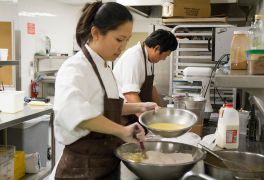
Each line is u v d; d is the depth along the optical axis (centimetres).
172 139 161
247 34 149
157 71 334
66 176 133
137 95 215
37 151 355
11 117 270
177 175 109
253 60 121
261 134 182
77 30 139
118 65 225
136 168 109
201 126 195
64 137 131
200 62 315
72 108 118
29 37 568
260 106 195
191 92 303
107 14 124
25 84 559
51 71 613
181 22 311
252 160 133
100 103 135
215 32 249
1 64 310
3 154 279
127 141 131
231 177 111
